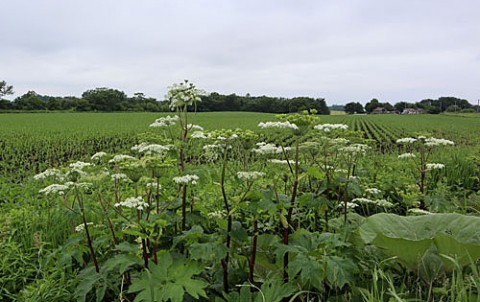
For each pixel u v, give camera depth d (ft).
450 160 28.14
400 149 56.44
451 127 128.98
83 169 10.84
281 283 9.79
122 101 343.67
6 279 11.35
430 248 11.35
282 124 10.32
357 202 17.88
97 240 10.95
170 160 10.44
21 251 12.71
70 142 65.05
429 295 9.41
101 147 63.10
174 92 12.75
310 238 10.13
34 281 11.57
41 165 41.50
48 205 16.87
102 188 17.81
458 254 10.15
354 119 204.54
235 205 10.17
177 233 11.28
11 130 90.89
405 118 222.69
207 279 10.87
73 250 10.96
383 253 11.75
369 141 15.34
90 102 329.11
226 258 10.19
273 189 11.60
